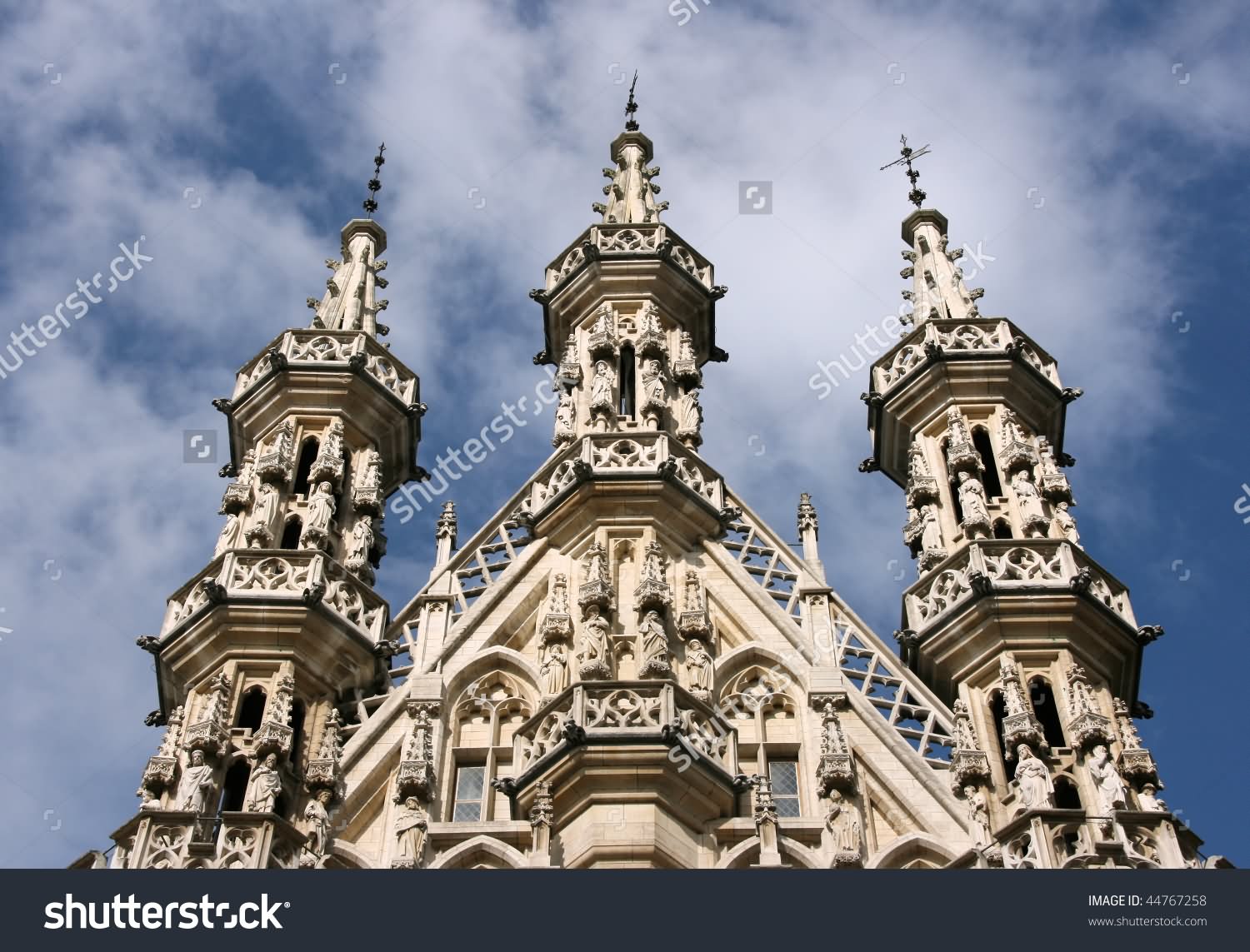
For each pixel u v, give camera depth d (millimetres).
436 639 37188
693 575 37781
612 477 38625
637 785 32469
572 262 45969
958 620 35750
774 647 36625
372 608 37188
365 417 41312
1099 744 33406
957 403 40688
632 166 49469
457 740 35594
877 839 33188
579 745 32594
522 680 36500
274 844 31578
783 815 34094
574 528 38688
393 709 35500
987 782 33312
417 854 32469
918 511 39438
